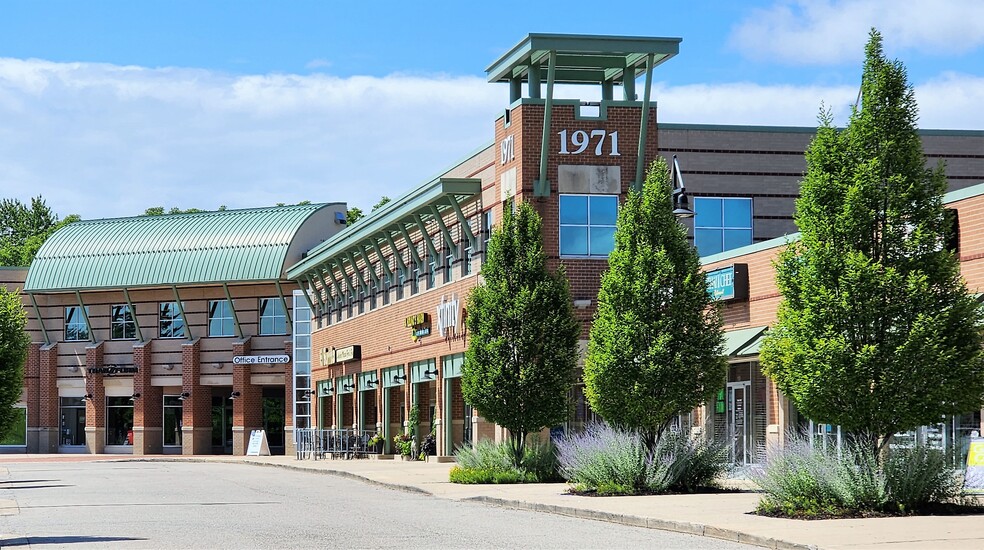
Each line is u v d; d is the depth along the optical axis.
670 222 27.64
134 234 78.38
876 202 20.58
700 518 19.36
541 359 32.44
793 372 20.55
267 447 69.06
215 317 75.50
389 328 54.22
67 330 78.50
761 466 22.12
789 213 46.72
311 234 74.94
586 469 26.94
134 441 75.12
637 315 26.94
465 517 21.88
